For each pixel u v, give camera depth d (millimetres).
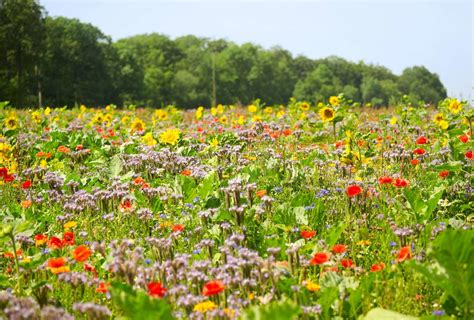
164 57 146875
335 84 168125
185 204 6301
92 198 6477
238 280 4129
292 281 4137
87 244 5570
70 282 4332
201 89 140875
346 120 10961
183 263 4305
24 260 4590
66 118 18406
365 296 4137
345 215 6223
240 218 5457
